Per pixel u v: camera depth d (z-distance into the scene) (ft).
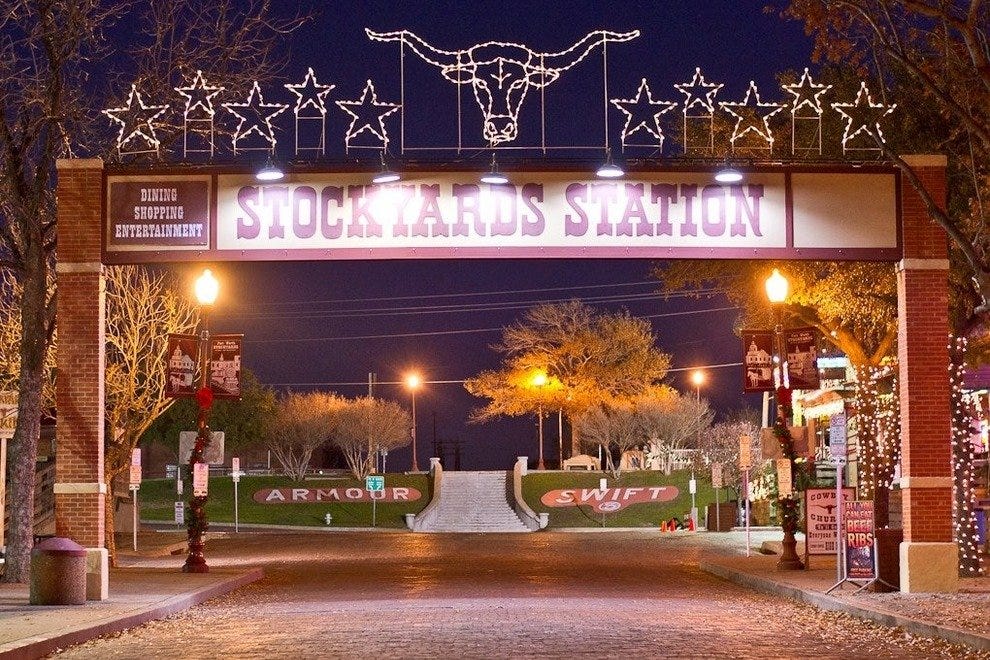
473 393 277.23
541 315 268.62
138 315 126.31
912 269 77.61
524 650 51.57
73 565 72.33
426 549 151.02
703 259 77.46
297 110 77.25
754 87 79.20
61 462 76.79
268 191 77.46
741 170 77.61
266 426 277.44
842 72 102.53
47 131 89.76
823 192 77.82
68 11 88.48
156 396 147.13
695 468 258.98
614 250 77.05
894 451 103.65
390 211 77.05
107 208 77.51
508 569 111.65
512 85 77.30
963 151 93.30
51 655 53.42
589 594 82.89
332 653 51.47
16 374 119.03
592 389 267.59
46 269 92.07
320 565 121.49
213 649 54.19
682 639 55.83
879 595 74.38
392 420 295.69
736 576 96.84
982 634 53.06
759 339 98.02
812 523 97.40
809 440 101.65
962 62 72.33
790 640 56.18
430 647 52.80
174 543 160.25
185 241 77.30
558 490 252.01
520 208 77.25
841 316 112.27
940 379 77.25
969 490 88.17
